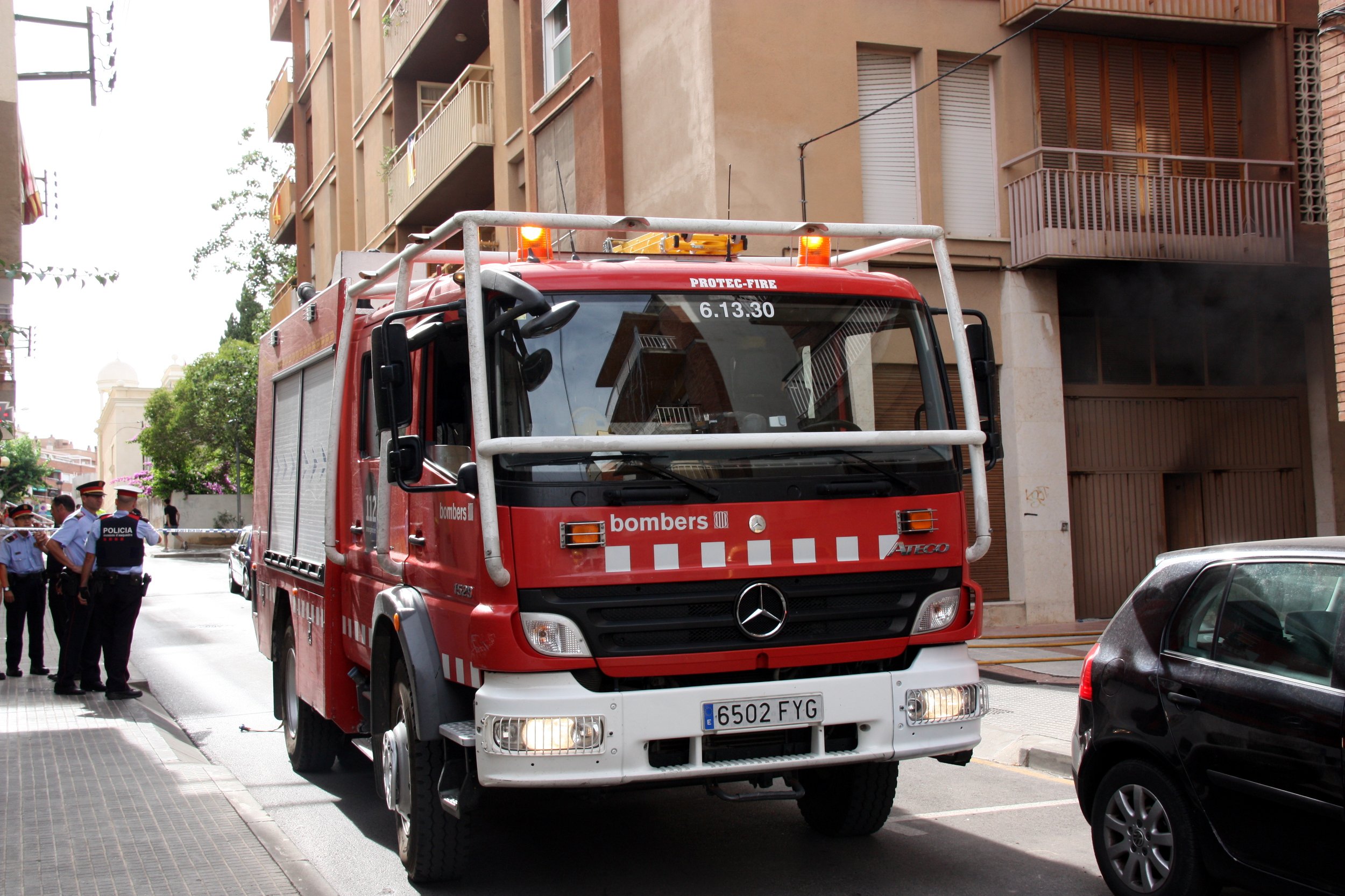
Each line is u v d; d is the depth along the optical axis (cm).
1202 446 1680
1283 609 441
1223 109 1672
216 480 5762
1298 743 412
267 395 916
